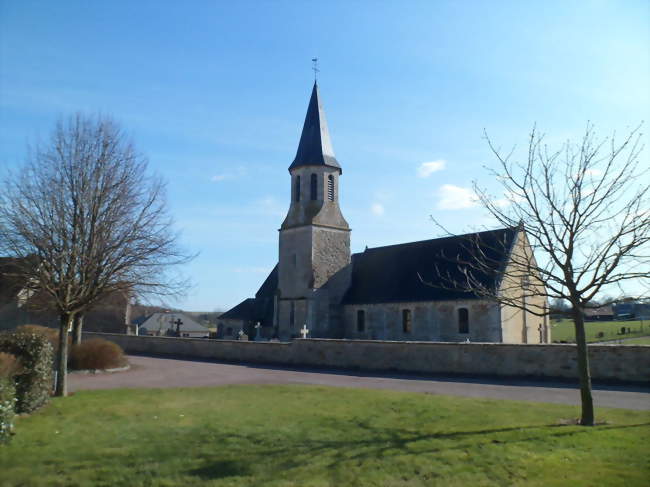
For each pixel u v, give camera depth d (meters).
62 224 14.66
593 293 10.27
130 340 36.00
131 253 15.86
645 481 6.62
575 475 6.89
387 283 38.25
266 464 7.62
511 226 11.19
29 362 11.77
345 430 9.52
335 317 39.88
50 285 14.63
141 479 7.14
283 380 18.41
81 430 9.91
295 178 42.53
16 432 9.77
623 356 15.91
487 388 15.55
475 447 8.16
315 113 43.25
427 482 6.83
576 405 11.96
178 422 10.48
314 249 39.69
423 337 33.81
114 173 15.92
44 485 7.02
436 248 37.16
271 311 45.91
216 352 29.44
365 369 21.91
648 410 11.27
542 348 17.38
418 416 10.72
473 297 31.03
